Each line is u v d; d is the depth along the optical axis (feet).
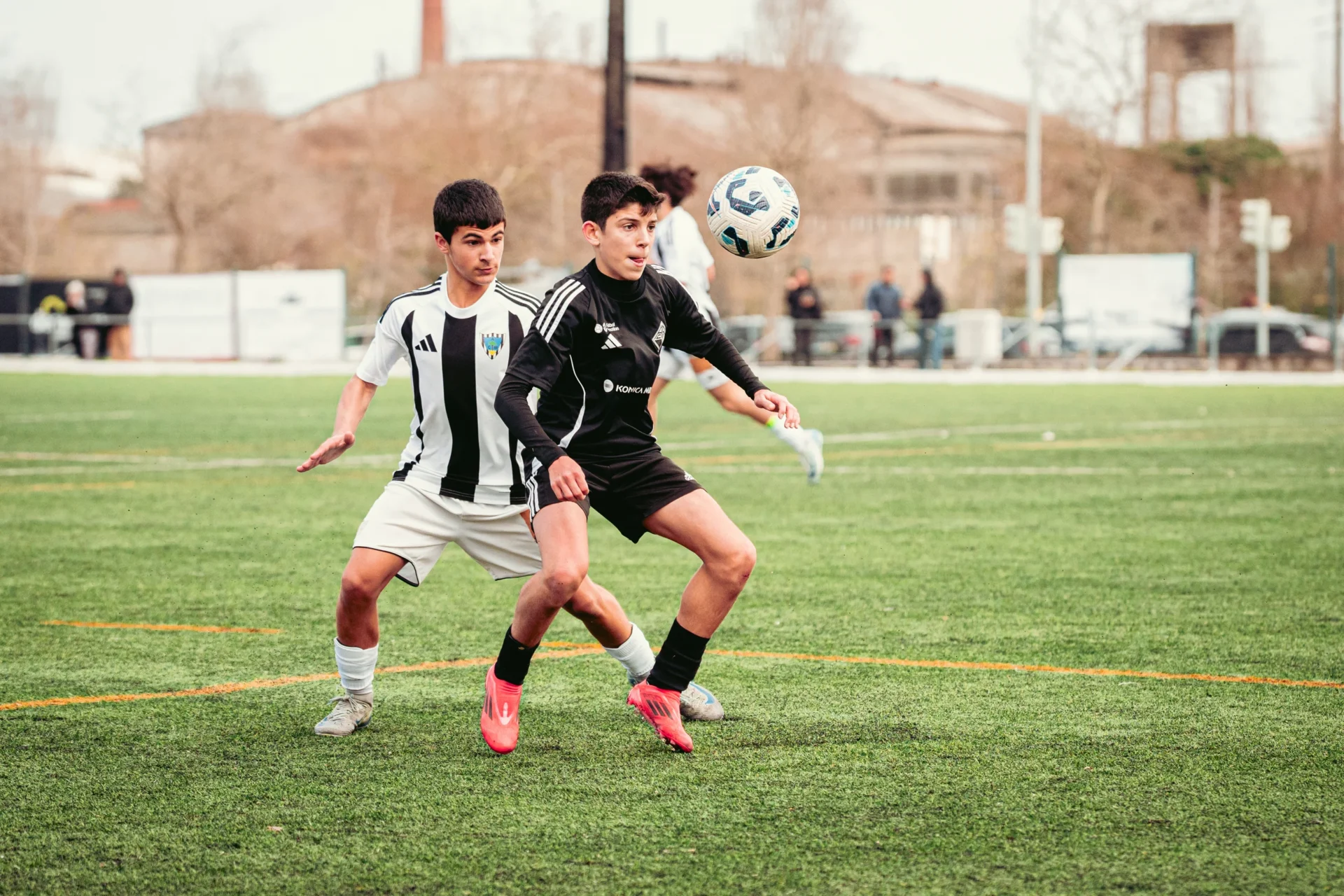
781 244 31.42
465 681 32.24
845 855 21.11
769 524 56.85
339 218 350.84
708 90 301.43
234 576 45.80
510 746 26.45
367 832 22.27
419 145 301.43
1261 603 40.75
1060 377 169.99
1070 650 35.06
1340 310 272.31
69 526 56.70
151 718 29.04
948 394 143.74
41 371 197.67
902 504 62.64
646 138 309.63
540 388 26.09
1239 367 180.75
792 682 31.96
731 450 88.17
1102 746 26.73
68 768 25.63
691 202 287.89
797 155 273.33
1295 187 301.63
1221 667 33.19
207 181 327.88
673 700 26.68
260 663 34.04
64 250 377.09
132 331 221.66
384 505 28.14
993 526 55.98
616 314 26.73
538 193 310.65
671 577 45.57
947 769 25.39
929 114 416.46
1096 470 75.25
